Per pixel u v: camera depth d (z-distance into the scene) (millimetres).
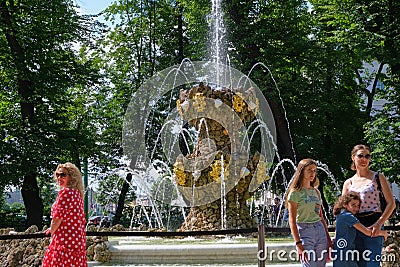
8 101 25734
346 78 26875
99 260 8961
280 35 24219
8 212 26250
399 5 22922
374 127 22891
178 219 20250
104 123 32562
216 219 11555
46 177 23875
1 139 22906
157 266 8469
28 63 23812
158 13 30938
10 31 23469
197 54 26000
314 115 24594
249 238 11016
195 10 25828
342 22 24688
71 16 25812
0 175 21859
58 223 6730
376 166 22375
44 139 23266
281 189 23969
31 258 9664
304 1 26031
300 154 24672
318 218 6586
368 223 6637
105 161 29734
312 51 24234
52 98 24688
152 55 31141
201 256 8609
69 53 26266
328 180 27281
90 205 29766
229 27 24062
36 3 24344
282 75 24297
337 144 26594
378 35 22656
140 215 22641
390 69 24062
